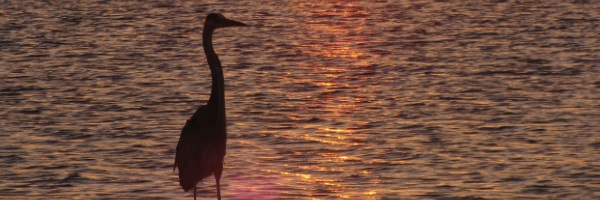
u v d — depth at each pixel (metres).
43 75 26.06
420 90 23.61
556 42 32.09
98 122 19.92
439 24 38.97
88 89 23.94
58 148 17.48
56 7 45.22
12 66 27.72
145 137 18.45
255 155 16.83
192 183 12.44
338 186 14.82
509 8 43.94
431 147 17.42
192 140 12.28
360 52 31.06
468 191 14.51
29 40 33.62
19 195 14.39
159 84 24.69
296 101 22.34
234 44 33.00
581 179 15.13
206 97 22.94
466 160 16.42
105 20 40.22
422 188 14.70
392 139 18.14
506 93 22.91
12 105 21.80
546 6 44.09
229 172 15.62
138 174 15.59
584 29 35.66
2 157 16.78
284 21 41.12
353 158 16.61
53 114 20.77
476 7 45.09
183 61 28.80
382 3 48.66
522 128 18.97
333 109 21.30
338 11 45.16
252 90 23.83
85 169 15.92
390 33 36.50
